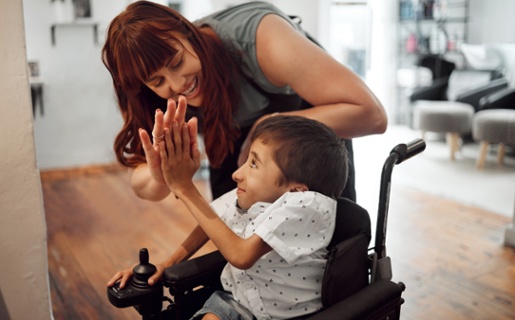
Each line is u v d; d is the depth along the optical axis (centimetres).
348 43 677
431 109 475
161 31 121
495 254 281
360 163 462
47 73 460
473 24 589
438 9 593
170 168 107
